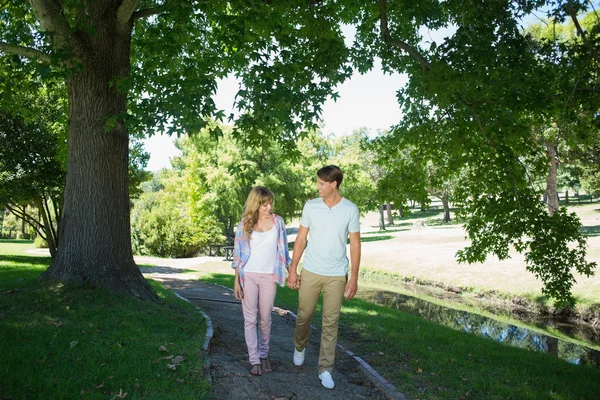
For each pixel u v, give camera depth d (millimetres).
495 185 8484
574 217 7797
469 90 8164
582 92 6773
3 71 10195
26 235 51312
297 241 4367
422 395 4246
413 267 20594
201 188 31984
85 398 3117
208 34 9484
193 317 6141
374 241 35844
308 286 4293
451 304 13906
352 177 36250
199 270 18234
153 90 6461
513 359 5969
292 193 33781
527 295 13711
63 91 12883
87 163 6711
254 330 4297
